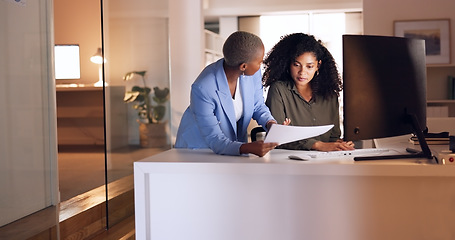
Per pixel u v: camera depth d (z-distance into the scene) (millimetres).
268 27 10508
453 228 2189
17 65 3207
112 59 4785
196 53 6527
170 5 6473
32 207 3225
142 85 5531
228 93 2570
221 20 10602
